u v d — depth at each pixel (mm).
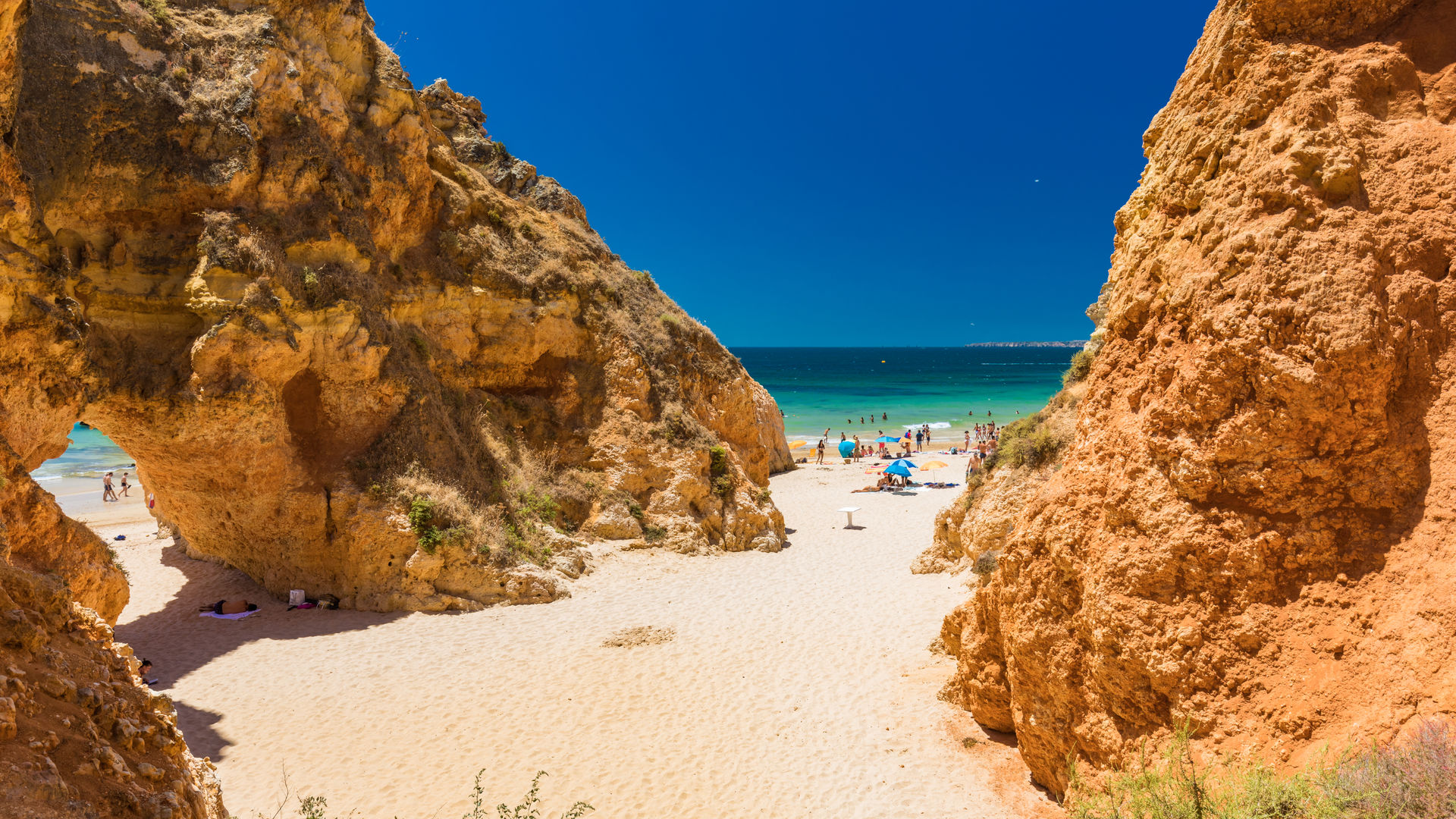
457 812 9922
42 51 14773
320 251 18688
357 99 21297
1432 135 6812
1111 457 7992
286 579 19000
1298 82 7348
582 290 26203
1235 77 7918
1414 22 7301
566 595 19062
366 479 18469
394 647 15695
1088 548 7855
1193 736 6465
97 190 15445
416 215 22859
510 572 18656
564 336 25328
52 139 14812
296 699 13312
